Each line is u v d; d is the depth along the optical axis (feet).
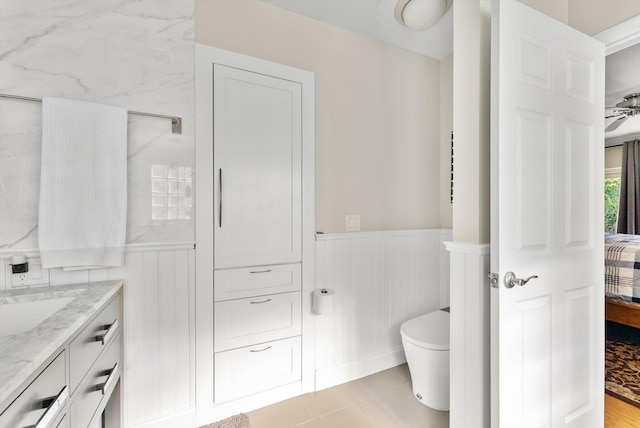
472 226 4.02
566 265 4.25
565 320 4.27
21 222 4.27
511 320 3.66
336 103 6.83
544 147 3.98
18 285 4.25
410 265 7.79
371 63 7.29
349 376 6.83
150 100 5.04
